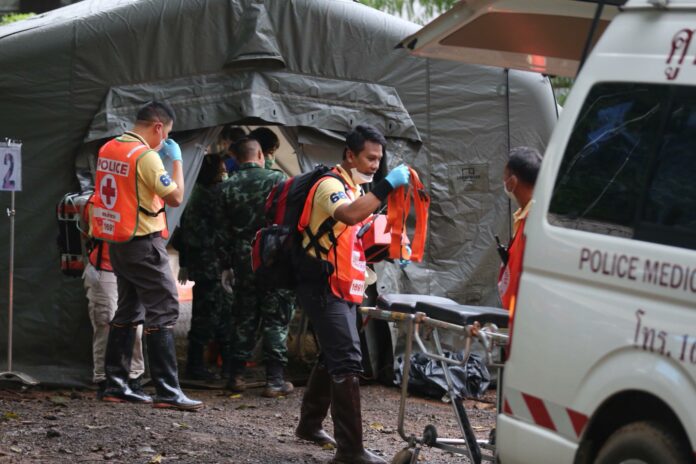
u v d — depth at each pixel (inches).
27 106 368.8
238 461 269.9
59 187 372.8
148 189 323.9
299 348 442.0
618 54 185.3
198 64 380.5
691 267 160.9
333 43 394.3
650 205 172.1
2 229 369.1
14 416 311.0
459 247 414.6
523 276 193.2
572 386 179.0
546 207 191.3
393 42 402.9
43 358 372.5
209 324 397.4
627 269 171.8
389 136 402.0
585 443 178.2
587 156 186.5
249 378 406.0
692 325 158.9
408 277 408.5
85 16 373.1
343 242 255.6
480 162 415.2
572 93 193.5
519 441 190.4
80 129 372.5
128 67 374.6
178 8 378.3
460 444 245.4
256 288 376.2
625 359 169.5
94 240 350.6
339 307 257.9
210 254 396.2
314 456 279.3
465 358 219.5
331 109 393.1
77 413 321.4
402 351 397.7
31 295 370.6
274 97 385.1
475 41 274.7
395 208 245.3
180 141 380.8
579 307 179.3
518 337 192.1
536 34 268.2
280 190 264.1
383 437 318.0
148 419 315.0
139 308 342.6
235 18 381.4
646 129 177.2
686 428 157.6
